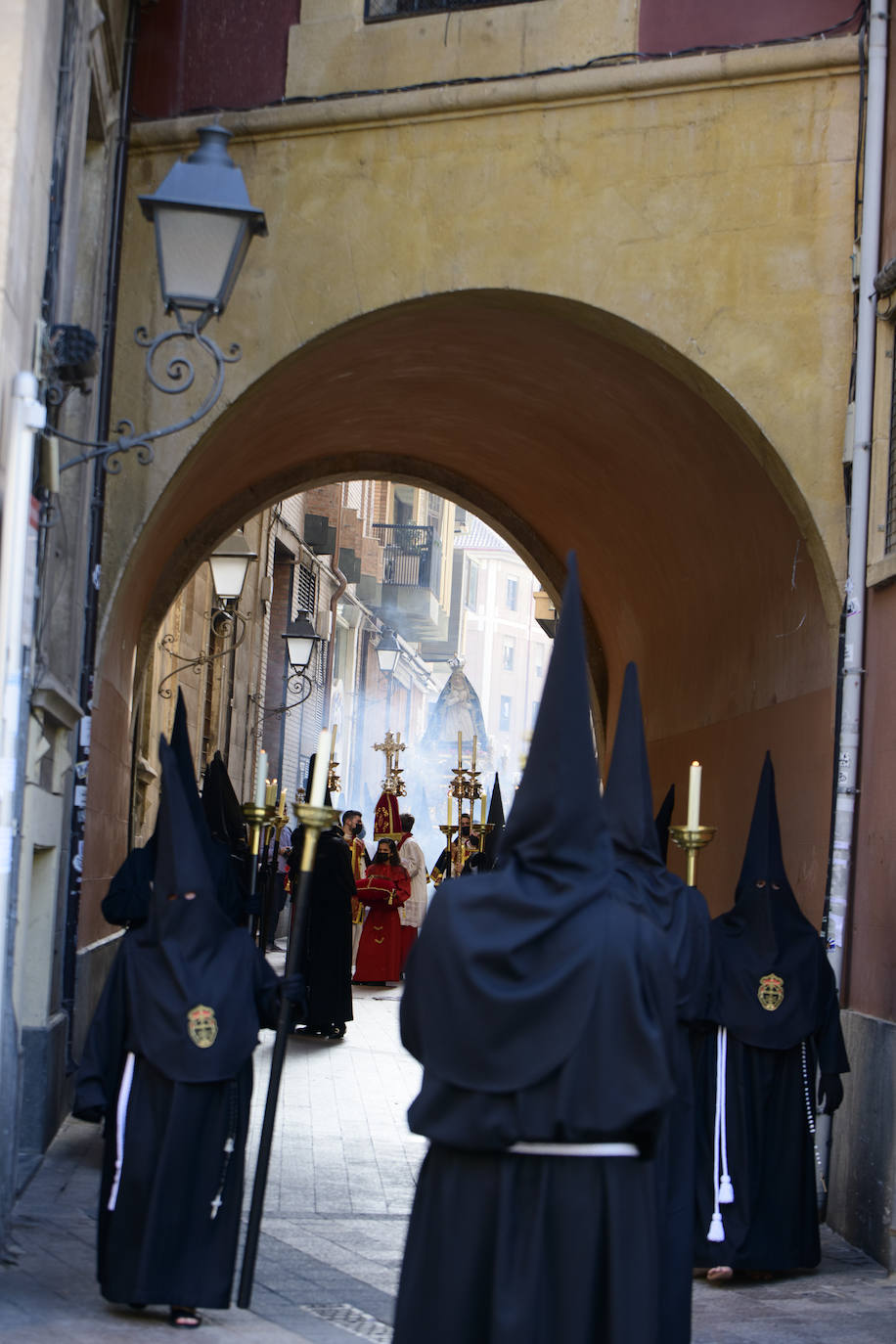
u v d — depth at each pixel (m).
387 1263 7.21
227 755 23.73
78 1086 5.87
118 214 10.22
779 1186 7.42
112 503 10.30
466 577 61.31
